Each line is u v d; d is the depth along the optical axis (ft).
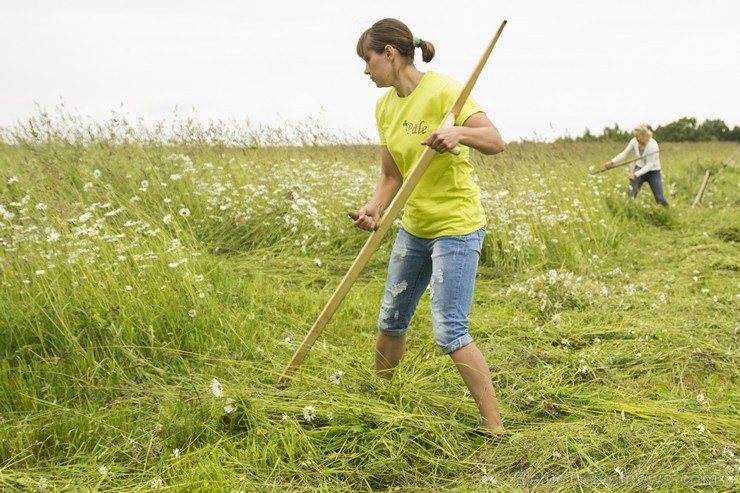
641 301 18.12
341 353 13.43
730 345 14.83
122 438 9.98
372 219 11.28
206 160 28.71
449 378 12.35
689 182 44.14
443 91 10.43
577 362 13.53
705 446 9.89
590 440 9.95
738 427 10.64
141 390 11.31
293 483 8.98
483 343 14.87
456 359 10.58
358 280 19.79
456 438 10.25
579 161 36.45
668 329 15.52
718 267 22.47
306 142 30.94
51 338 12.94
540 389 12.04
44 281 13.99
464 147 10.70
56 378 11.65
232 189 24.61
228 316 14.33
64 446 9.83
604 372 13.25
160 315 13.79
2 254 14.85
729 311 17.28
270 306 16.14
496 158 30.94
